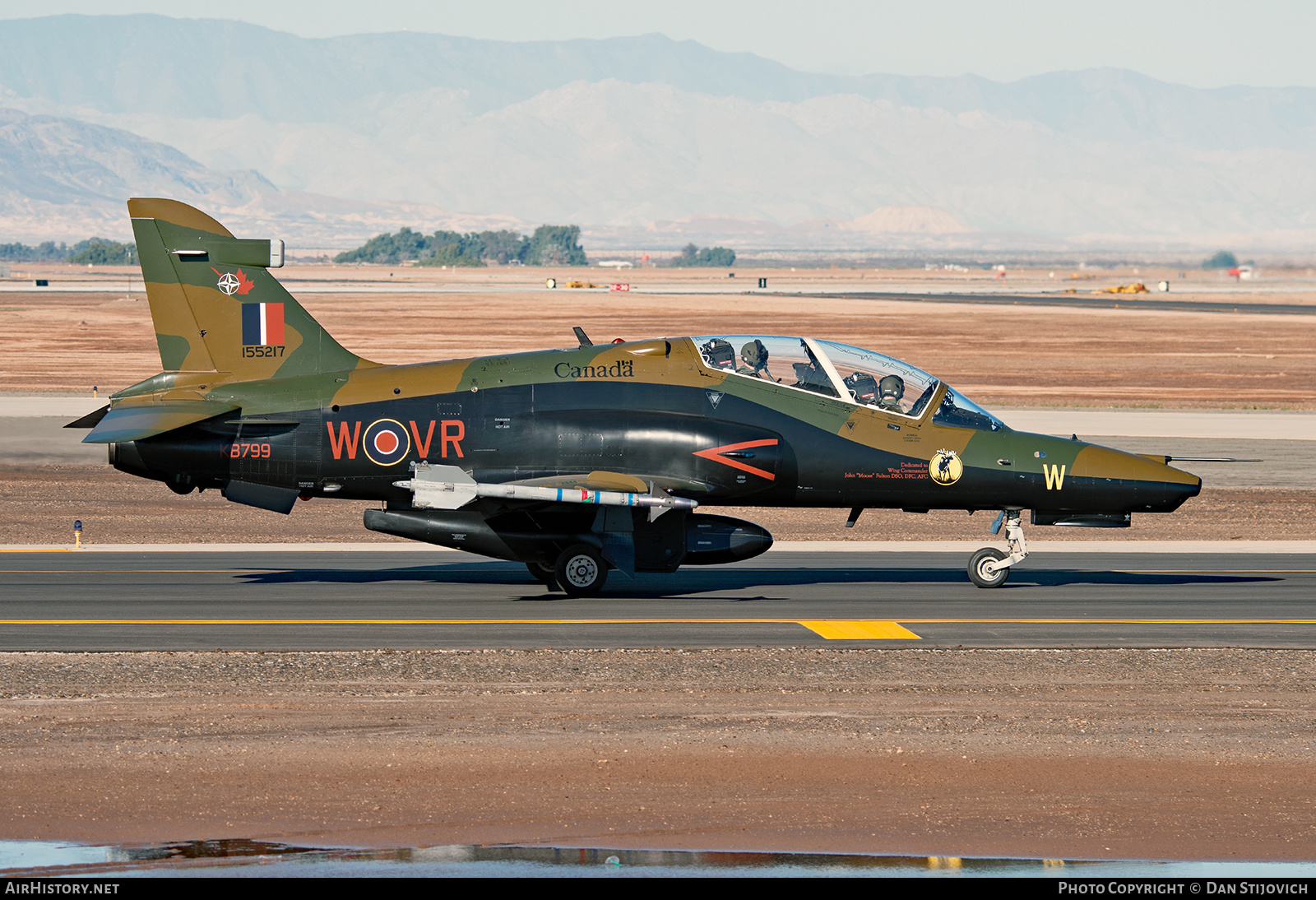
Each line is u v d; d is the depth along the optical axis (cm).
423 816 4091
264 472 7381
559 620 6625
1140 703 5209
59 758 4447
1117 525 7550
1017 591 7631
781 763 4525
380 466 7331
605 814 4131
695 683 5419
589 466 7294
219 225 7612
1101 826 4109
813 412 7425
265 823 4022
